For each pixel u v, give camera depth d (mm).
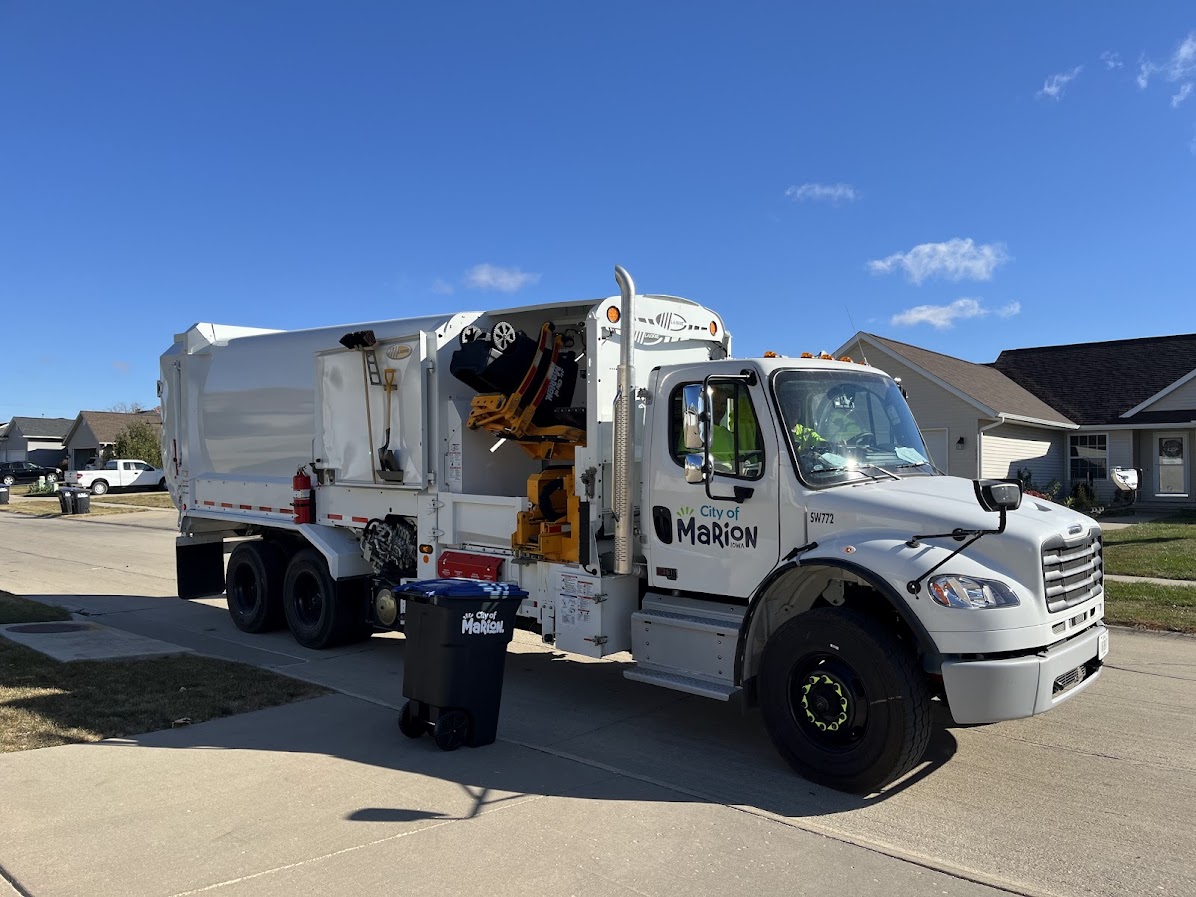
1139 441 24406
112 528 25000
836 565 4844
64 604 11430
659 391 5961
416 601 5555
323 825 4246
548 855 3941
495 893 3578
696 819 4395
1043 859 3994
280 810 4430
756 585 5426
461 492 7449
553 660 8211
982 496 4492
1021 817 4480
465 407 7582
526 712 6426
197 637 9328
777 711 5070
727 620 5605
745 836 4188
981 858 4000
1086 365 27250
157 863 3816
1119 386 25547
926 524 4766
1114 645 8430
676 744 5676
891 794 4797
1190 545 14555
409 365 7559
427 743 5570
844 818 4453
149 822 4262
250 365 9547
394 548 8078
